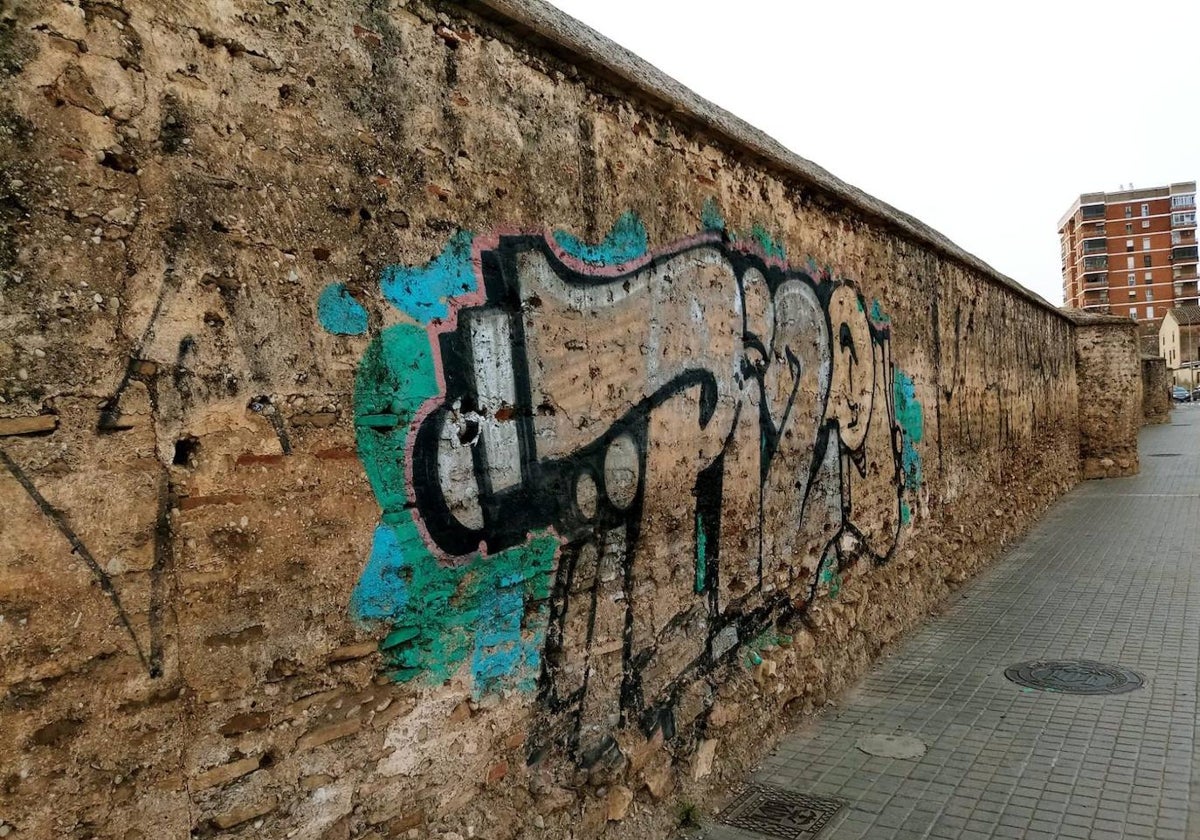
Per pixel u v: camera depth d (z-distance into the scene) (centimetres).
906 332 688
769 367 470
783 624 484
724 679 420
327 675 223
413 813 249
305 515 217
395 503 242
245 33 208
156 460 188
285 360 214
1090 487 1484
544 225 303
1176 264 8762
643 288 360
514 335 288
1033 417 1180
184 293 193
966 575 829
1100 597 743
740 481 439
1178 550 912
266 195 211
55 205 172
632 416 352
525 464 293
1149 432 2642
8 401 165
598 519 330
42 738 168
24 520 166
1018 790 397
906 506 683
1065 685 532
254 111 209
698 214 403
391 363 242
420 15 256
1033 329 1177
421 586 251
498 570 281
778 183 485
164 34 191
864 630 583
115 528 180
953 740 457
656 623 368
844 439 568
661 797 361
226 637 200
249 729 205
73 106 175
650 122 370
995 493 960
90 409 177
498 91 285
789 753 446
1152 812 370
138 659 184
